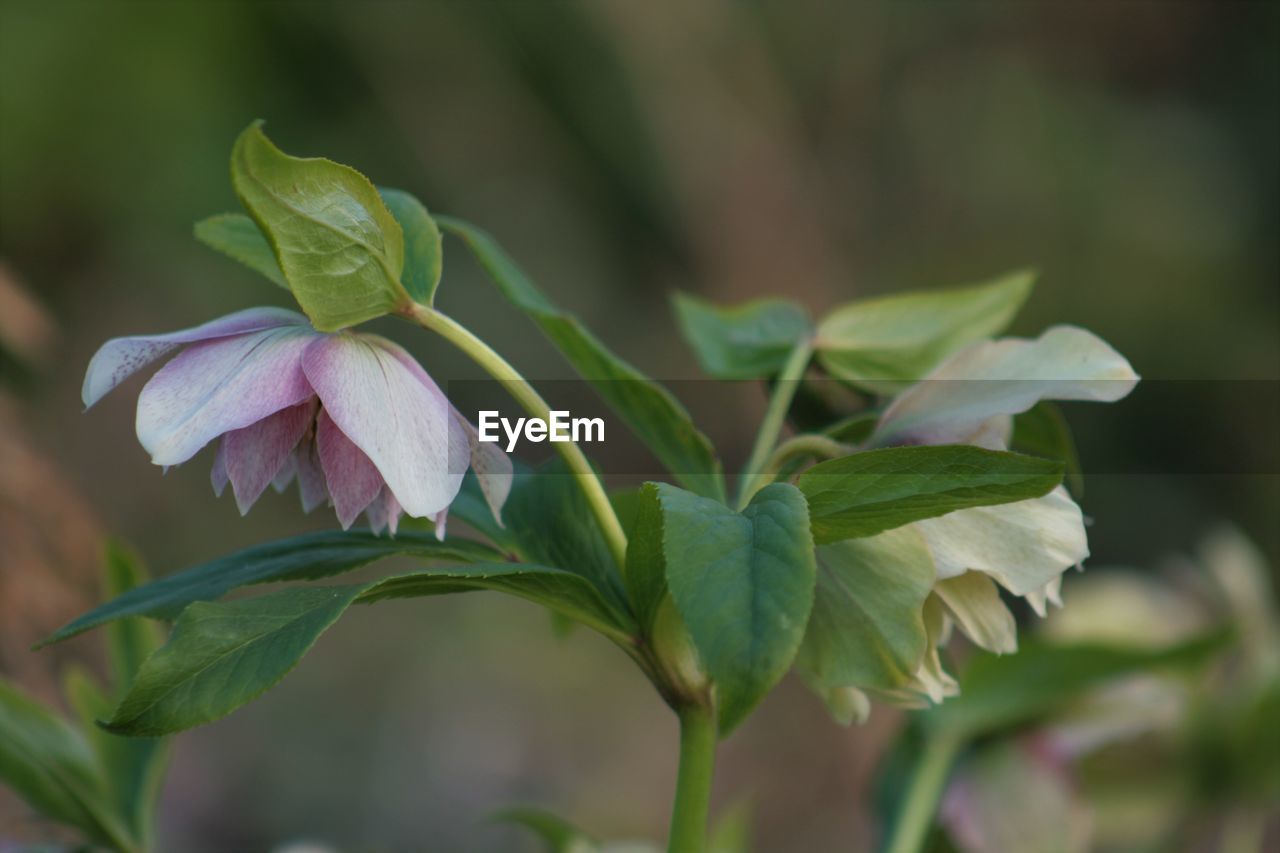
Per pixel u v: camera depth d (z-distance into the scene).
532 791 1.95
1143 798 0.69
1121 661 0.61
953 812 0.62
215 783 1.77
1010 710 0.62
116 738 0.58
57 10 2.61
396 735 1.96
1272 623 0.75
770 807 1.98
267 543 0.51
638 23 2.84
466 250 2.82
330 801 1.84
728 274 2.86
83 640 0.81
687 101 2.88
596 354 0.53
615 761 2.05
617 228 3.05
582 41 2.98
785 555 0.45
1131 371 0.50
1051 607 0.74
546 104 3.04
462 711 2.04
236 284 2.65
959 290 0.58
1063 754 0.63
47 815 0.57
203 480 2.17
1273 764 0.68
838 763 2.00
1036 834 0.62
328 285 0.47
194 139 2.68
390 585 0.47
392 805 1.86
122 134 2.62
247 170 0.46
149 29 2.69
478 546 0.51
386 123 2.97
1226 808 0.69
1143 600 0.72
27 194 2.53
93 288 2.57
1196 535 2.68
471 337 0.49
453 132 3.00
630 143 2.99
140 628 0.59
